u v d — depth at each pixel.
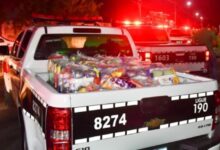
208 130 3.27
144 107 2.77
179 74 3.95
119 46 5.06
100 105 2.57
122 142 2.73
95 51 4.91
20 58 4.82
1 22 24.36
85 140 2.55
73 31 4.64
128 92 2.68
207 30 12.73
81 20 5.44
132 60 3.93
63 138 2.49
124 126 2.70
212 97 3.21
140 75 3.21
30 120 3.40
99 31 4.82
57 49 4.57
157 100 2.84
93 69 3.13
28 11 23.62
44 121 2.67
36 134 3.10
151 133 2.86
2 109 6.74
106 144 2.65
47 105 2.57
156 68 3.33
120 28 5.03
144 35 11.05
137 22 11.00
